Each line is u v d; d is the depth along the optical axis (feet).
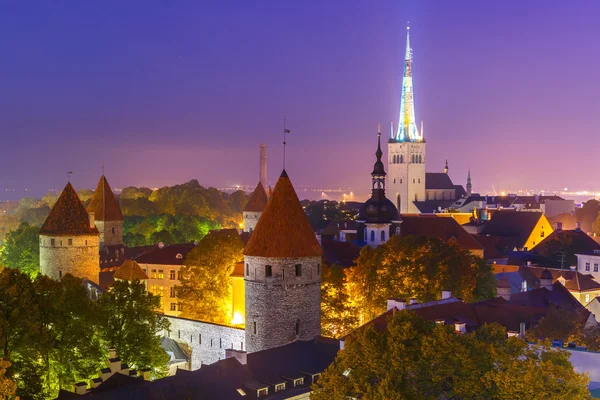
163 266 487.61
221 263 410.11
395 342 205.26
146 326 295.89
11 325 254.27
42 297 276.82
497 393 193.57
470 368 195.62
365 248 392.88
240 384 243.40
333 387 209.15
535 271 486.79
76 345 273.54
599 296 429.79
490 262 556.51
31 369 255.70
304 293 303.27
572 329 278.87
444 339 200.13
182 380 237.45
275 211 305.32
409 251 375.86
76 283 288.51
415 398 199.31
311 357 274.77
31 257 619.26
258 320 304.30
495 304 333.01
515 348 200.75
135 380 241.76
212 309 407.44
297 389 248.52
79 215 440.45
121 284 302.86
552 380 187.42
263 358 265.95
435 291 366.02
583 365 220.43
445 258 379.55
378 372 205.26
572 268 502.79
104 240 576.61
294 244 301.43
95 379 239.91
